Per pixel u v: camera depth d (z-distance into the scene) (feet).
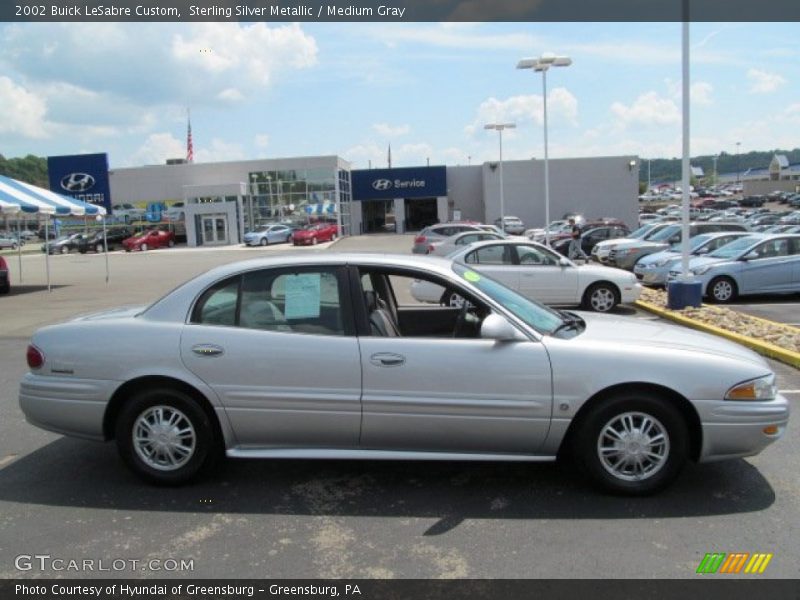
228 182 179.52
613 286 40.86
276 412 13.85
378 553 11.51
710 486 14.19
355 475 15.05
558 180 177.47
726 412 13.17
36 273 93.61
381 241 158.40
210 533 12.32
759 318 37.88
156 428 14.29
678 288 39.99
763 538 11.89
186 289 14.61
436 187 190.80
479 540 11.91
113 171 181.78
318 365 13.66
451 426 13.53
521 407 13.34
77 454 16.74
